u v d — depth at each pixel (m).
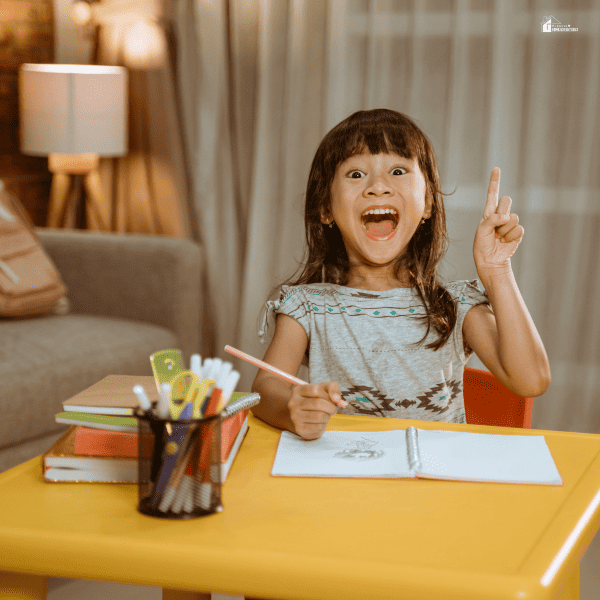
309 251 1.30
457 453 0.85
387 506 0.71
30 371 1.73
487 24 2.61
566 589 0.81
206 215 2.96
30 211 3.00
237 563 0.60
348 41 2.74
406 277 1.23
